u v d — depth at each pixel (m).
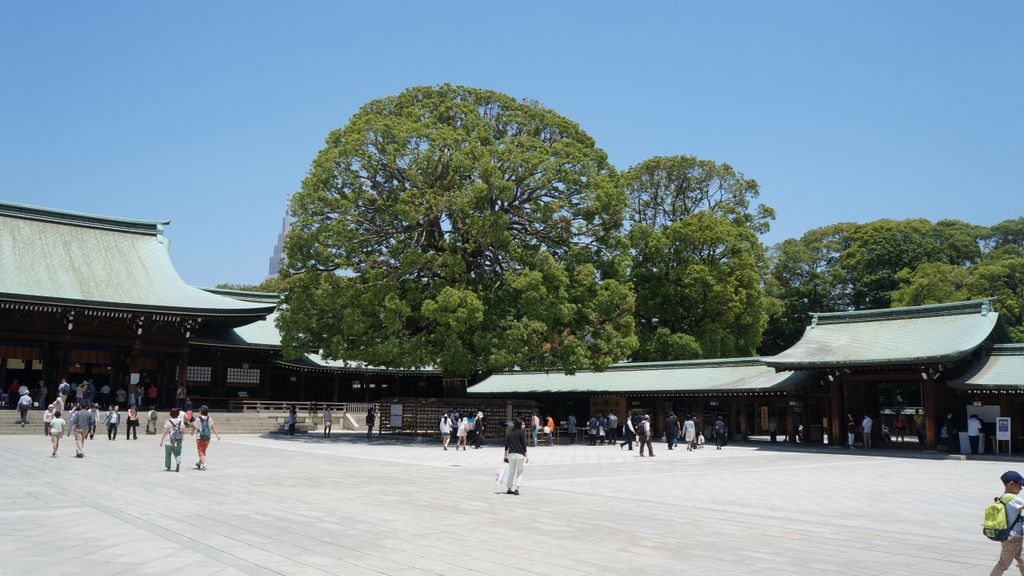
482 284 44.34
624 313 46.22
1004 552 9.38
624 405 51.50
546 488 21.39
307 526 14.02
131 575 9.98
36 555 11.11
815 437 47.84
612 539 13.29
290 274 45.22
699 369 52.44
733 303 64.19
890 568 11.27
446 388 48.34
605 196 43.22
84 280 50.28
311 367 60.06
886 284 78.00
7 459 26.81
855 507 18.19
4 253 49.72
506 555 11.76
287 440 42.28
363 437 46.53
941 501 19.44
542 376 59.72
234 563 10.82
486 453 34.88
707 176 74.25
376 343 41.97
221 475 22.92
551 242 46.09
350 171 43.53
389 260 44.06
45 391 46.59
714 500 19.30
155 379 54.44
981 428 38.34
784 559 11.82
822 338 45.69
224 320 52.84
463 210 41.16
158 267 55.19
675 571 10.84
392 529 13.87
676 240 66.44
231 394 56.81
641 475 25.81
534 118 46.84
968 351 37.38
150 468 24.58
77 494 17.88
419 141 42.81
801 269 84.38
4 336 47.66
